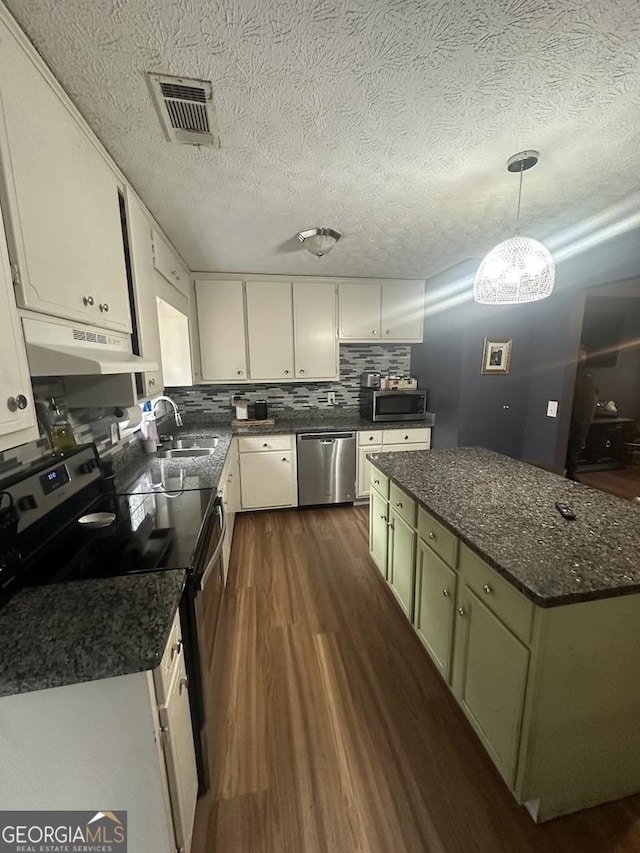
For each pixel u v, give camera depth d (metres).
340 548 2.84
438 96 1.13
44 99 0.96
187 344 2.99
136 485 1.91
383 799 1.20
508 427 3.21
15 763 0.82
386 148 1.41
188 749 1.07
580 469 4.64
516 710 1.09
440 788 1.23
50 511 1.24
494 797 1.20
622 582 1.00
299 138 1.33
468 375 3.11
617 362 4.64
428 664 1.73
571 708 1.06
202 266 3.08
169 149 1.38
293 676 1.68
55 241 1.01
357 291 3.59
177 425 3.43
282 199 1.83
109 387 1.48
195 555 1.18
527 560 1.12
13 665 0.75
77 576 1.06
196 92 1.09
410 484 1.83
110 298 1.38
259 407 3.63
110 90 1.08
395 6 0.84
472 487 1.78
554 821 1.14
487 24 0.88
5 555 0.97
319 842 1.09
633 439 4.70
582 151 1.44
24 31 0.88
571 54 0.97
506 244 1.59
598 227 2.26
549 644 1.00
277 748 1.36
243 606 2.16
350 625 2.00
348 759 1.32
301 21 0.87
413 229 2.28
